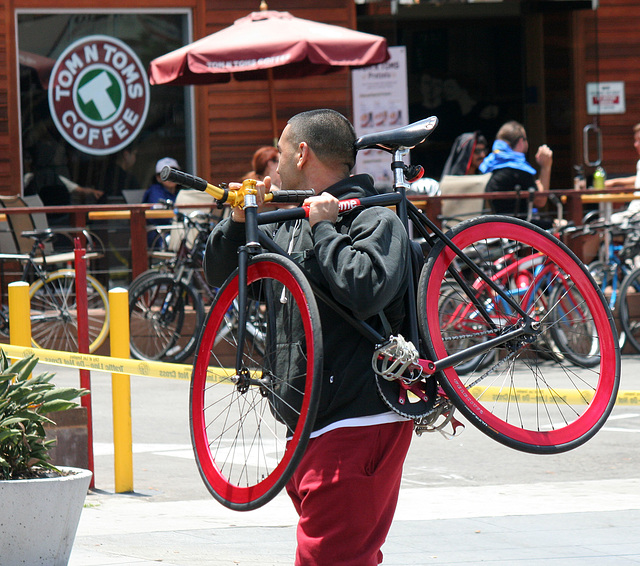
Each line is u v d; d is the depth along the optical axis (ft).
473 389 40.11
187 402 79.05
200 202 94.68
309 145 29.43
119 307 52.95
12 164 111.24
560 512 48.47
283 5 117.08
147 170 115.75
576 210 96.17
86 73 113.60
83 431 51.60
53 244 92.94
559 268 31.63
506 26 137.69
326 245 26.89
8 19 110.52
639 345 94.32
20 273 92.27
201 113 116.47
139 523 46.37
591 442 67.05
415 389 28.45
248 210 28.22
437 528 45.42
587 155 129.49
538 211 97.14
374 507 27.63
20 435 36.76
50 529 35.73
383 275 26.43
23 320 50.52
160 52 115.65
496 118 139.74
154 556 40.29
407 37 138.51
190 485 55.42
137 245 93.35
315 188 29.63
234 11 116.16
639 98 132.05
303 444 26.03
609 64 131.85
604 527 45.42
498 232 30.42
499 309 34.04
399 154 29.99
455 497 52.44
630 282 94.02
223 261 30.63
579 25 131.23
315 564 27.45
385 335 27.73
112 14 114.01
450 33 138.92
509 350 31.63
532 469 60.08
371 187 29.53
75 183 113.60
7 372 37.60
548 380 67.82
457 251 29.71
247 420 67.92
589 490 54.03
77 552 40.70
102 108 114.21
